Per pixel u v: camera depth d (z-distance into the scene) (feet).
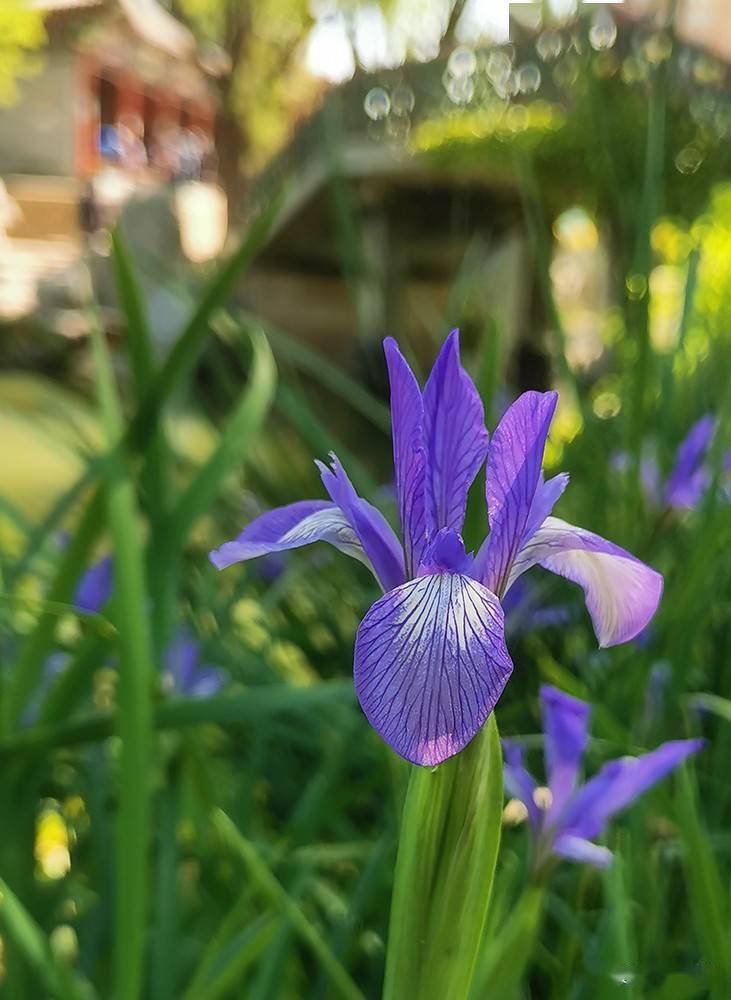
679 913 0.73
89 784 0.72
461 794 0.38
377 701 0.34
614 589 0.46
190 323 0.64
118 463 0.60
